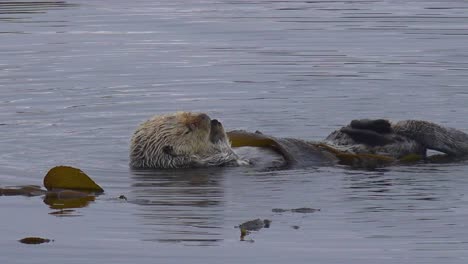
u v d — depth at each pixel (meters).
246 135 20.30
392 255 13.69
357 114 24.30
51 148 21.23
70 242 14.35
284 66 29.73
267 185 17.80
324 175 18.56
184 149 19.47
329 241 14.32
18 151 20.89
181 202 16.59
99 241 14.39
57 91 26.80
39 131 22.73
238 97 26.16
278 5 42.34
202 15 39.44
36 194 17.14
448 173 18.59
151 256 13.73
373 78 28.03
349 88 26.94
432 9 40.38
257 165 19.44
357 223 15.22
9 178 18.45
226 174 18.78
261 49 32.34
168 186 17.83
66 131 22.78
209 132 19.62
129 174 18.94
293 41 33.59
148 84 27.66
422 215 15.63
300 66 29.72
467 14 38.78
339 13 39.69
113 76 28.59
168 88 27.22
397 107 24.84
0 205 16.39
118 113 24.55
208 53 31.80
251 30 35.72
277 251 13.88
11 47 32.59
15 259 13.66
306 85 27.38
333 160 19.62
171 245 14.19
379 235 14.59
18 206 16.33
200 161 19.52
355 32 35.09
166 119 19.67
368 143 20.02
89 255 13.78
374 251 13.86
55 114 24.38
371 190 17.33
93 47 32.72
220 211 16.00
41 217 15.66
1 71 29.08
